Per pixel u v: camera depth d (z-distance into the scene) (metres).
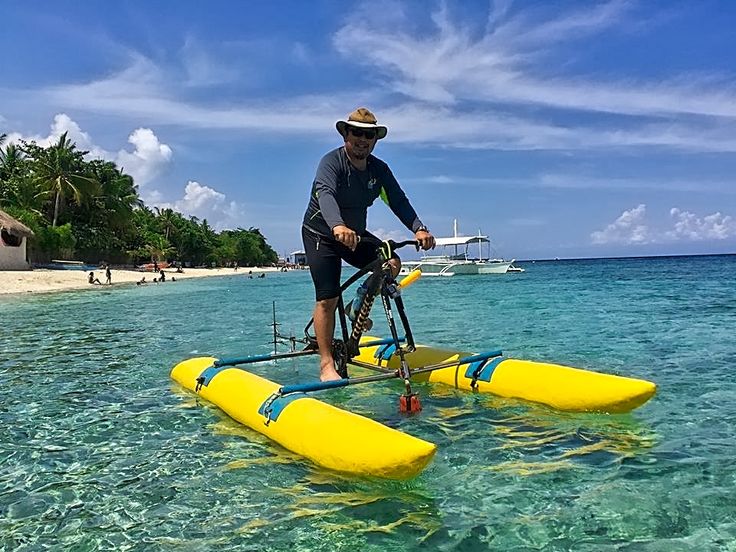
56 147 54.28
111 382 6.46
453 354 5.62
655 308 14.59
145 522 2.96
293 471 3.56
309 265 4.94
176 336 10.99
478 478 3.38
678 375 6.10
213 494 3.27
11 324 13.88
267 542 2.70
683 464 3.52
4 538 2.83
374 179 4.88
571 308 15.10
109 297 25.50
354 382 4.52
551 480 3.32
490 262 45.41
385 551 2.58
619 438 4.03
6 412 5.19
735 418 4.45
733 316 12.27
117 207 61.59
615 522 2.80
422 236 4.80
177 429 4.54
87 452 4.06
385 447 3.29
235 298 24.42
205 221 109.50
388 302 4.73
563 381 4.68
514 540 2.65
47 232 49.81
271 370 6.91
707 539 2.62
